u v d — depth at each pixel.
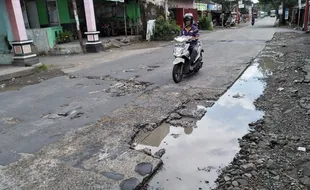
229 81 6.26
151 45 14.85
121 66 8.89
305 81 5.89
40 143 3.66
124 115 4.49
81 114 4.67
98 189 2.62
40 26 15.50
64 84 6.97
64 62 10.61
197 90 5.69
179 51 6.21
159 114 4.47
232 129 3.87
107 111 4.73
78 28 12.73
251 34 18.12
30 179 2.83
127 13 17.86
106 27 17.27
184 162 3.11
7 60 9.85
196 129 3.94
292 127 3.73
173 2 21.66
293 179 2.62
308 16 19.59
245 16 54.97
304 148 3.17
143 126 4.08
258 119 4.13
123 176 2.82
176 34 18.00
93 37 12.93
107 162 3.09
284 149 3.18
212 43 13.81
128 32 17.78
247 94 5.36
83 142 3.61
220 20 36.50
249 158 3.05
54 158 3.24
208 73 7.13
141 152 3.29
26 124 4.38
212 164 3.03
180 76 6.43
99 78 7.37
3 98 6.03
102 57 11.29
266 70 7.31
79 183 2.72
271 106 4.60
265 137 3.50
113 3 17.83
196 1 27.98
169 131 3.93
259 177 2.69
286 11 29.94
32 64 9.39
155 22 17.33
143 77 7.11
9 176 2.90
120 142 3.57
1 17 9.91
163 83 6.41
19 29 9.05
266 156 3.05
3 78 7.93
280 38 14.82
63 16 15.30
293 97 4.94
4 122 4.52
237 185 2.60
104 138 3.70
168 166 3.04
